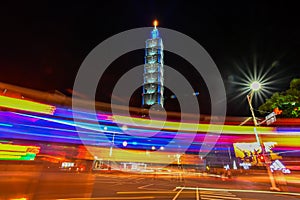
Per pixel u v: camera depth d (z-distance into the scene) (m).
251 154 26.34
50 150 11.15
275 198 9.80
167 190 11.70
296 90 20.66
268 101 21.89
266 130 21.36
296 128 20.03
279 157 20.39
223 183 18.47
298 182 16.36
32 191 5.71
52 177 8.48
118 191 10.09
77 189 8.09
